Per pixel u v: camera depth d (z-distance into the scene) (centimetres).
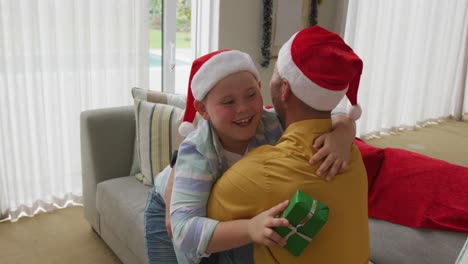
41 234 252
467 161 400
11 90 248
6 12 234
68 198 290
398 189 193
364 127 448
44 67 256
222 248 83
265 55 355
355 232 85
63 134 275
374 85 446
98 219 235
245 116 92
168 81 330
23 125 256
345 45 86
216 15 326
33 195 270
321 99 84
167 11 313
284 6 360
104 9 266
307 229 73
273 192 79
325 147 82
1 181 257
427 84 497
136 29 283
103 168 231
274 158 81
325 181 80
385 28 430
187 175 92
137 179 229
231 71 92
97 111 232
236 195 83
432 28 479
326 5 399
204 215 89
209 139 95
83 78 270
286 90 87
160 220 135
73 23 254
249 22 344
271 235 74
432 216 180
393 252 171
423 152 421
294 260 82
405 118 498
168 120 218
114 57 278
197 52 347
